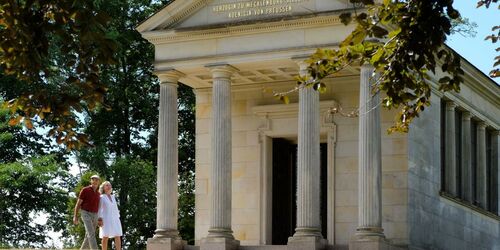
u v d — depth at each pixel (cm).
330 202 6394
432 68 2855
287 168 6738
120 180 8906
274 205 6669
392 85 2947
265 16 6012
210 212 6178
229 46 6122
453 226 6881
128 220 8962
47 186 9288
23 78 2520
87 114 9462
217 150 6122
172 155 6275
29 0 2366
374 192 5747
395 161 6219
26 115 2642
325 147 6638
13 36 2419
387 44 2906
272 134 6638
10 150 9400
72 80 2594
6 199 9075
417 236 6272
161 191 6241
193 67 6228
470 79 7150
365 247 5656
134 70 9588
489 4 2981
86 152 9125
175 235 6209
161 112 6297
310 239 5762
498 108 7919
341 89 6444
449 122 6931
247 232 6625
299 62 5922
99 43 2441
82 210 5116
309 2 5912
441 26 2728
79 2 2388
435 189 6606
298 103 6444
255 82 6669
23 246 9388
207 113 6831
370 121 5753
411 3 2775
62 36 2438
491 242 7688
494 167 7894
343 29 5834
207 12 6197
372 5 2861
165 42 6306
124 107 9544
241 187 6675
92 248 5106
